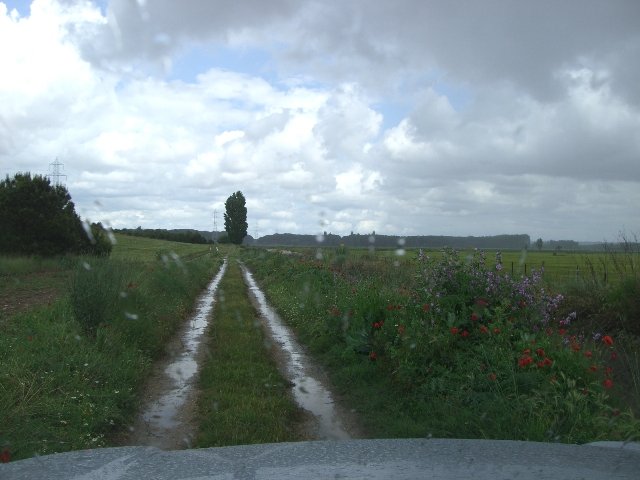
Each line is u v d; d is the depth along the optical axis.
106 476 1.92
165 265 16.50
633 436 3.89
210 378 7.22
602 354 6.64
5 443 4.30
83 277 8.56
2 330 8.48
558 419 4.53
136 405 6.11
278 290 17.69
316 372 8.04
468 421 4.92
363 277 14.59
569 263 12.55
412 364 6.36
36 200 26.78
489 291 7.05
